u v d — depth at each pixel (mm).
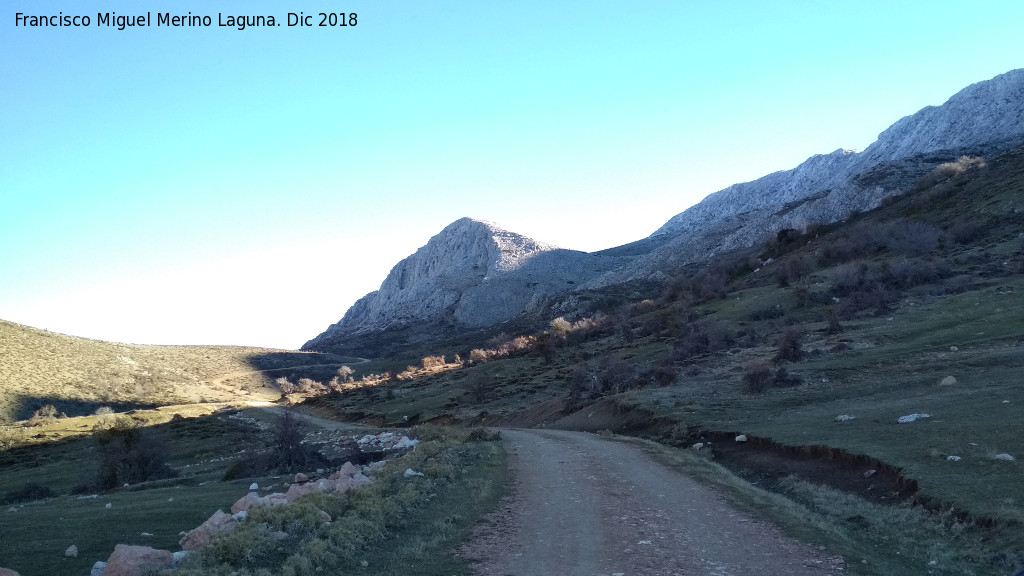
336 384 127938
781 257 132250
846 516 15555
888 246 97250
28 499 36250
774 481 20734
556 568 11117
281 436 35375
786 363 42812
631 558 11719
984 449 17156
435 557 11781
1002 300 52406
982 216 94188
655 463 24234
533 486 19766
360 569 10914
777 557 11789
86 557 11672
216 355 180125
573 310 174250
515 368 93562
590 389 55844
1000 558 11352
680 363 56844
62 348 131000
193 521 15406
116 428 41469
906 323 51688
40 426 81500
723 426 28812
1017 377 26766
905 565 11750
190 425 77750
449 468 21547
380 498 15523
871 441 20422
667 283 164750
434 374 113500
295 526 12461
